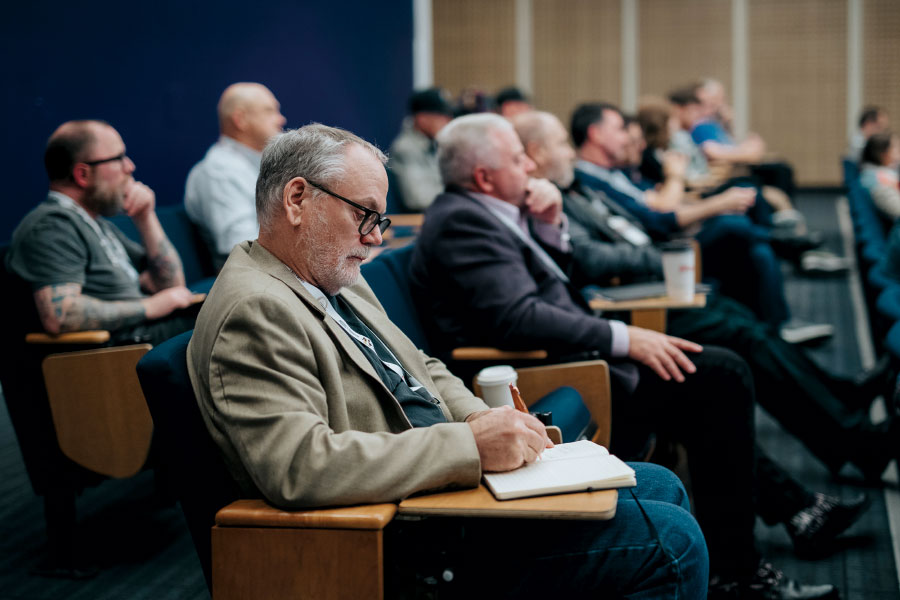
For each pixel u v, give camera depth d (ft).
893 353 7.75
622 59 37.96
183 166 15.66
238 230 10.64
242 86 10.94
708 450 7.18
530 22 38.32
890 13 35.94
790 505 7.85
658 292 8.95
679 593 4.41
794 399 9.04
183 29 15.61
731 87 37.45
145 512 8.94
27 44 11.93
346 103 23.49
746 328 9.14
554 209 8.52
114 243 8.37
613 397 7.37
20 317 7.62
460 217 7.56
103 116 13.46
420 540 4.20
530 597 4.51
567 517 3.98
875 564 7.66
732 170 25.50
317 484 4.09
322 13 21.84
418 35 29.66
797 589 6.92
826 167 37.24
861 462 9.13
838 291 19.39
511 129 8.06
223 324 4.29
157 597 7.16
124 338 7.66
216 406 4.26
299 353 4.33
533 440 4.45
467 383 7.49
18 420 7.63
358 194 4.67
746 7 36.86
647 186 17.29
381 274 7.11
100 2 13.37
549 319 7.27
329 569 4.13
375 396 4.71
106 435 7.47
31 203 12.01
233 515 4.18
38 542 8.21
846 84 36.63
